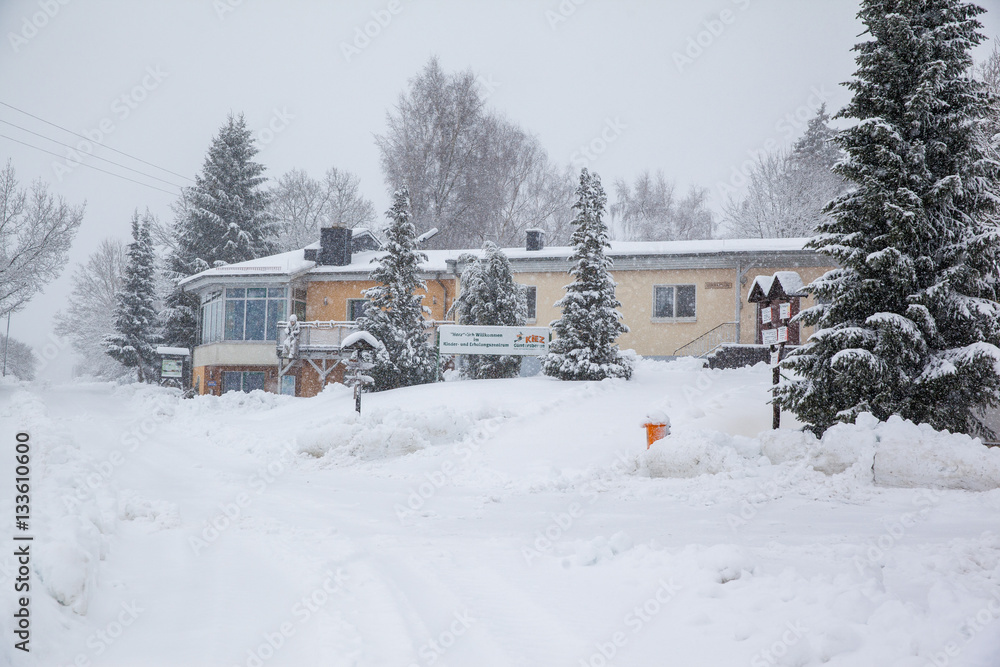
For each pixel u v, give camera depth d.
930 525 8.41
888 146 14.37
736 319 30.19
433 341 30.55
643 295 31.55
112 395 36.38
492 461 14.85
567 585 6.25
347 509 10.55
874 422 12.23
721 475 12.11
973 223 14.40
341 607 5.60
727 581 5.95
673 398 19.62
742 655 4.45
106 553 6.89
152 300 51.62
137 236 51.19
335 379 34.75
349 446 16.09
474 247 49.59
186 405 27.41
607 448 15.20
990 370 13.23
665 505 10.45
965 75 14.66
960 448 10.86
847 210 14.98
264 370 36.53
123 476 13.20
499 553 7.54
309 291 37.19
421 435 16.58
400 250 28.56
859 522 8.70
